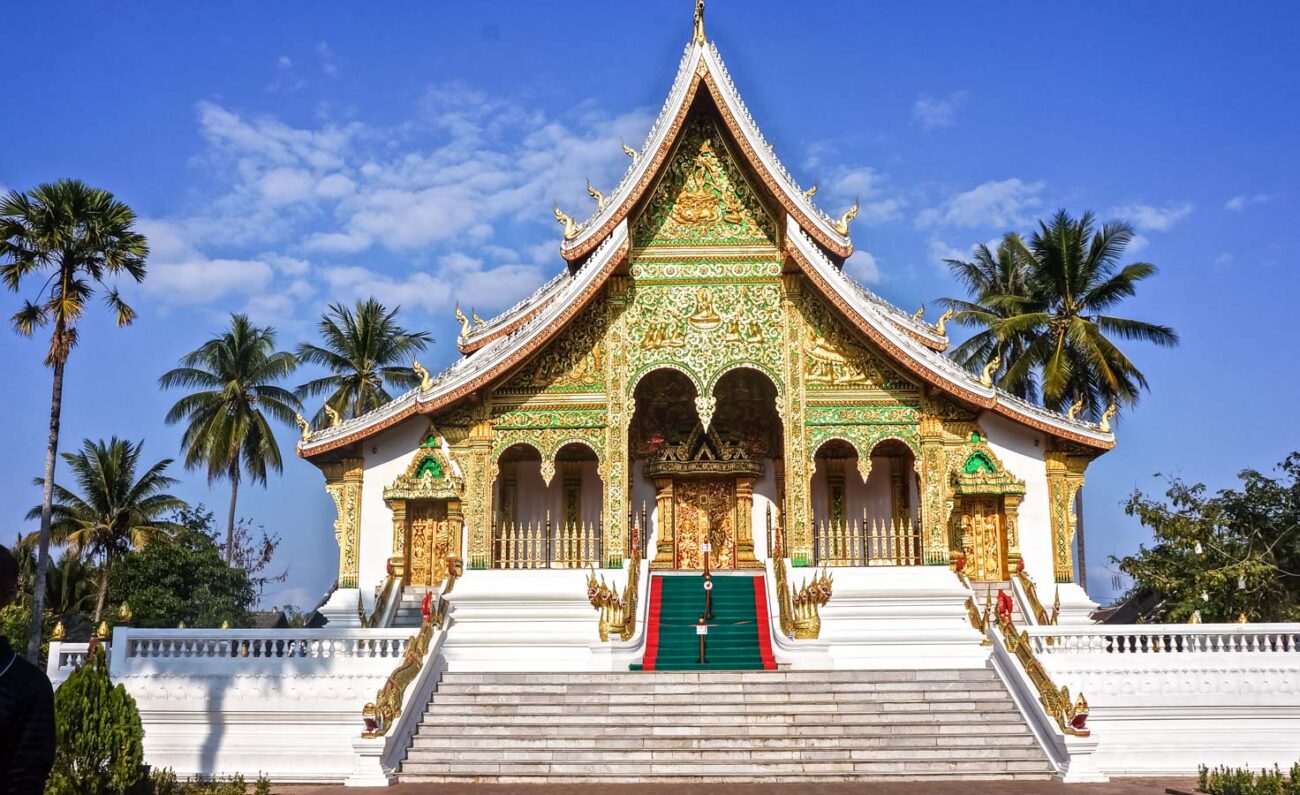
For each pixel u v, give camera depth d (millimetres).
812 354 27969
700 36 27766
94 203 28016
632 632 24406
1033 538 28484
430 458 28469
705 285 28234
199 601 45688
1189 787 17203
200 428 51031
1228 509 29938
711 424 30875
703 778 17719
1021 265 47312
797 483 27312
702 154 28797
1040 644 20641
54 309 27594
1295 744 19156
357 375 52625
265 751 19266
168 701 19453
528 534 29562
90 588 50969
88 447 50031
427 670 20266
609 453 27562
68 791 13953
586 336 28219
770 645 24578
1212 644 21234
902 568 26125
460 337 32062
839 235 27641
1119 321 40656
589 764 18094
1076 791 16656
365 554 28547
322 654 20469
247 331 51531
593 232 27484
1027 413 28109
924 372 26797
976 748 18375
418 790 17188
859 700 19719
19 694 4992
